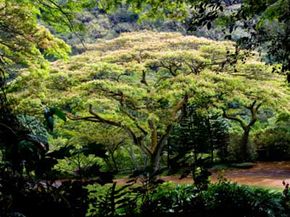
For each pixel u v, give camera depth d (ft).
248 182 36.06
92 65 35.40
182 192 10.79
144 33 46.32
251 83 37.32
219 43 38.50
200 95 34.65
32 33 31.01
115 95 36.17
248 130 54.49
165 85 34.65
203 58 35.09
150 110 36.04
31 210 5.83
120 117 37.11
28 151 5.68
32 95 32.40
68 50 32.86
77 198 6.27
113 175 6.69
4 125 5.83
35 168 5.87
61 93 35.14
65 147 6.20
